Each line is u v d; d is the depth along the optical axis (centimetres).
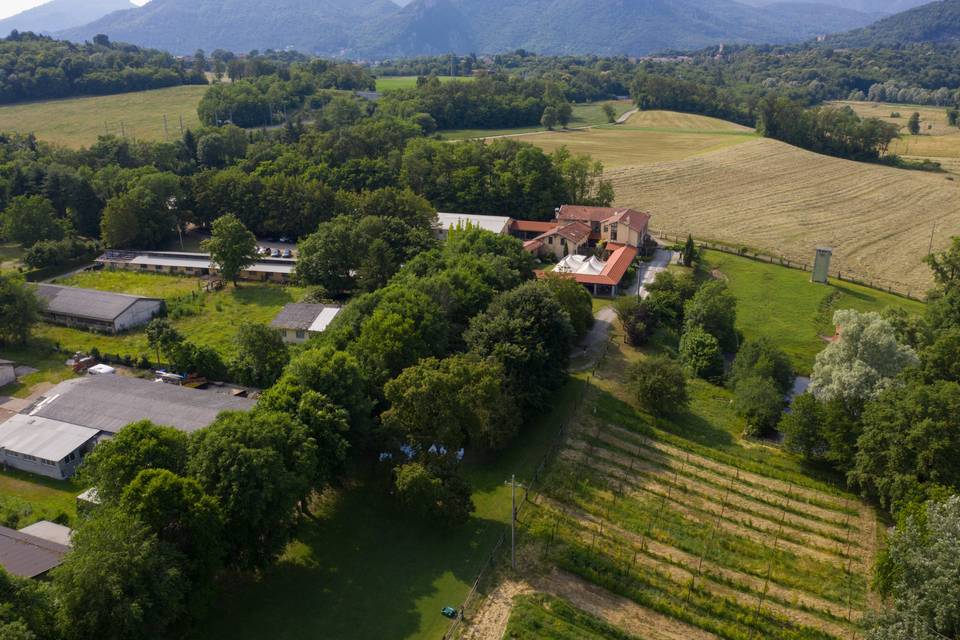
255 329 8800
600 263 13238
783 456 7950
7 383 9025
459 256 10769
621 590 5775
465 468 7381
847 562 6244
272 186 15550
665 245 15762
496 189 16600
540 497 6944
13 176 15650
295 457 5738
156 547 4609
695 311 10650
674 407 8506
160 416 7488
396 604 5522
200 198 15825
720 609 5600
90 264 14238
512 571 5950
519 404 7800
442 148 17750
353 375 6825
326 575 5788
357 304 8819
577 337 10431
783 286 13300
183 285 13075
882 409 6894
